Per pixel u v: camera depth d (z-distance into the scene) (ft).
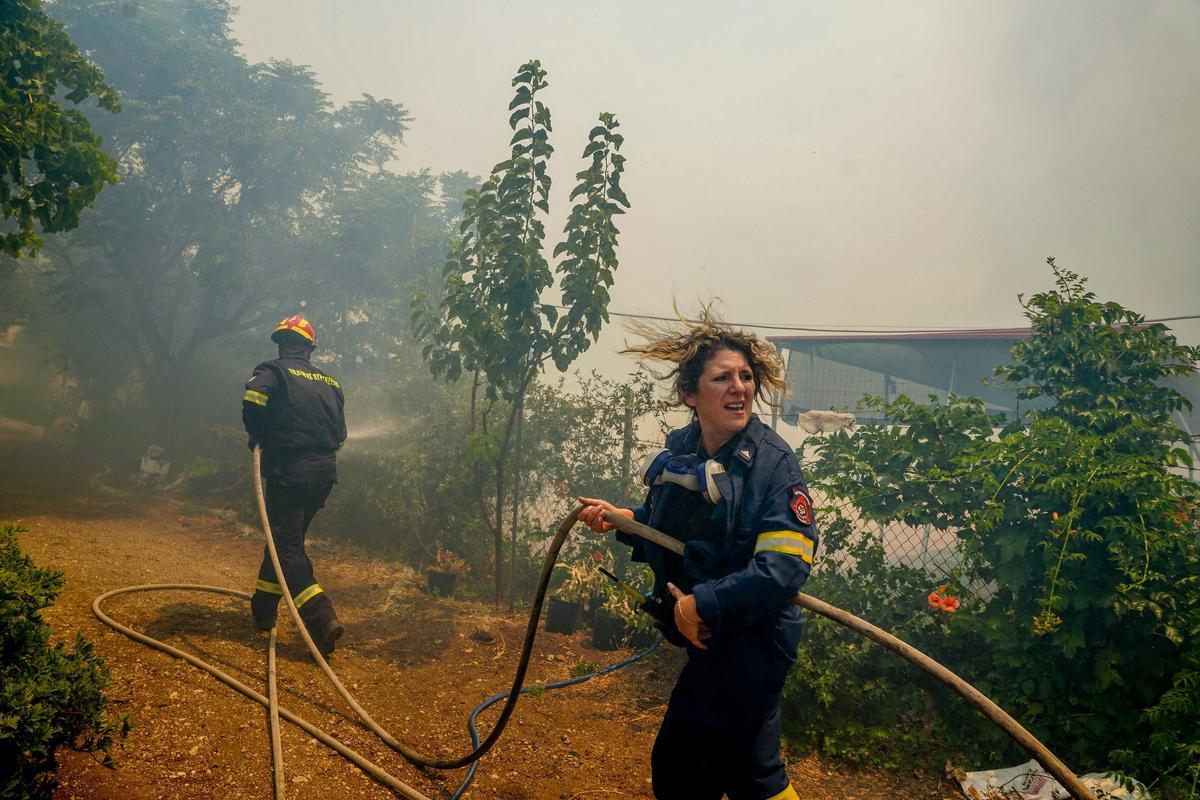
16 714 7.58
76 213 18.03
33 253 17.76
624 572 22.59
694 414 7.95
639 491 24.79
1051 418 15.76
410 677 15.66
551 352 22.18
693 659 7.10
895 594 16.84
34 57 17.74
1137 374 16.78
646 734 14.16
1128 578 13.96
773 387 7.64
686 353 7.39
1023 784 12.66
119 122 53.11
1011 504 15.29
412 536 27.35
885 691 14.80
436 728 13.15
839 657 15.08
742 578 6.33
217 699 11.93
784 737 14.20
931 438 16.94
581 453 25.79
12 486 37.27
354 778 10.52
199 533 29.76
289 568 15.49
